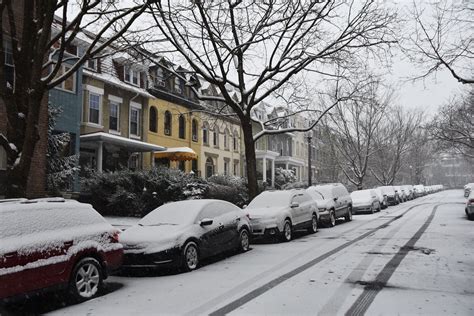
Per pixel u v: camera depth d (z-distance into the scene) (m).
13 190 9.07
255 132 44.38
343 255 10.33
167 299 6.71
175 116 31.98
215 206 10.90
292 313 5.70
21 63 9.55
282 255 10.75
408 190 47.03
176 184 19.12
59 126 19.45
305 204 15.60
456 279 7.54
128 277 8.80
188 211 10.15
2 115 15.13
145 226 9.83
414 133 55.72
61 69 20.09
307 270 8.59
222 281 7.89
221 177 25.48
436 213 24.77
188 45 16.25
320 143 45.56
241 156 41.53
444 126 29.94
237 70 18.03
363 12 16.56
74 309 6.34
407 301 6.16
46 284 6.21
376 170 46.59
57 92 19.50
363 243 12.44
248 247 11.80
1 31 9.07
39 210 6.59
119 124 26.34
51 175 17.70
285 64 17.20
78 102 20.58
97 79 24.31
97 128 24.19
